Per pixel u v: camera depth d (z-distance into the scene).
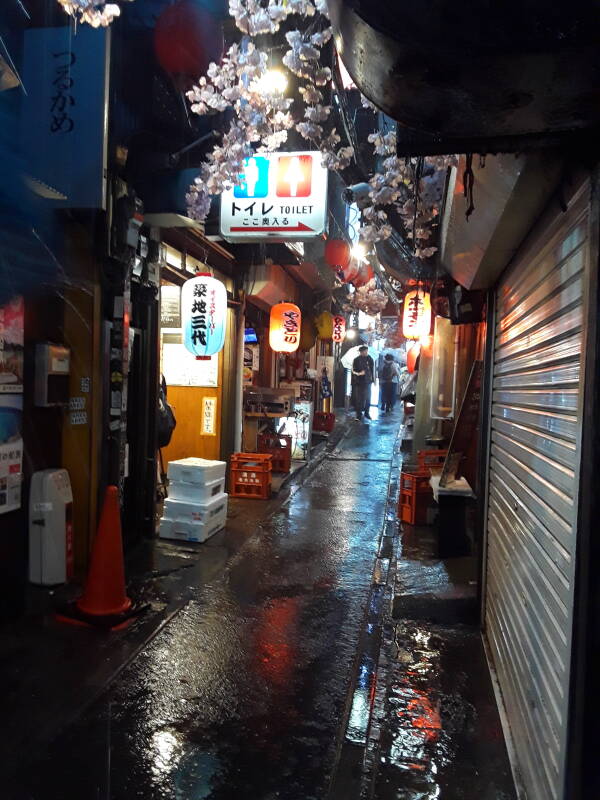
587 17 1.49
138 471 7.12
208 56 5.56
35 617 5.00
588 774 2.06
